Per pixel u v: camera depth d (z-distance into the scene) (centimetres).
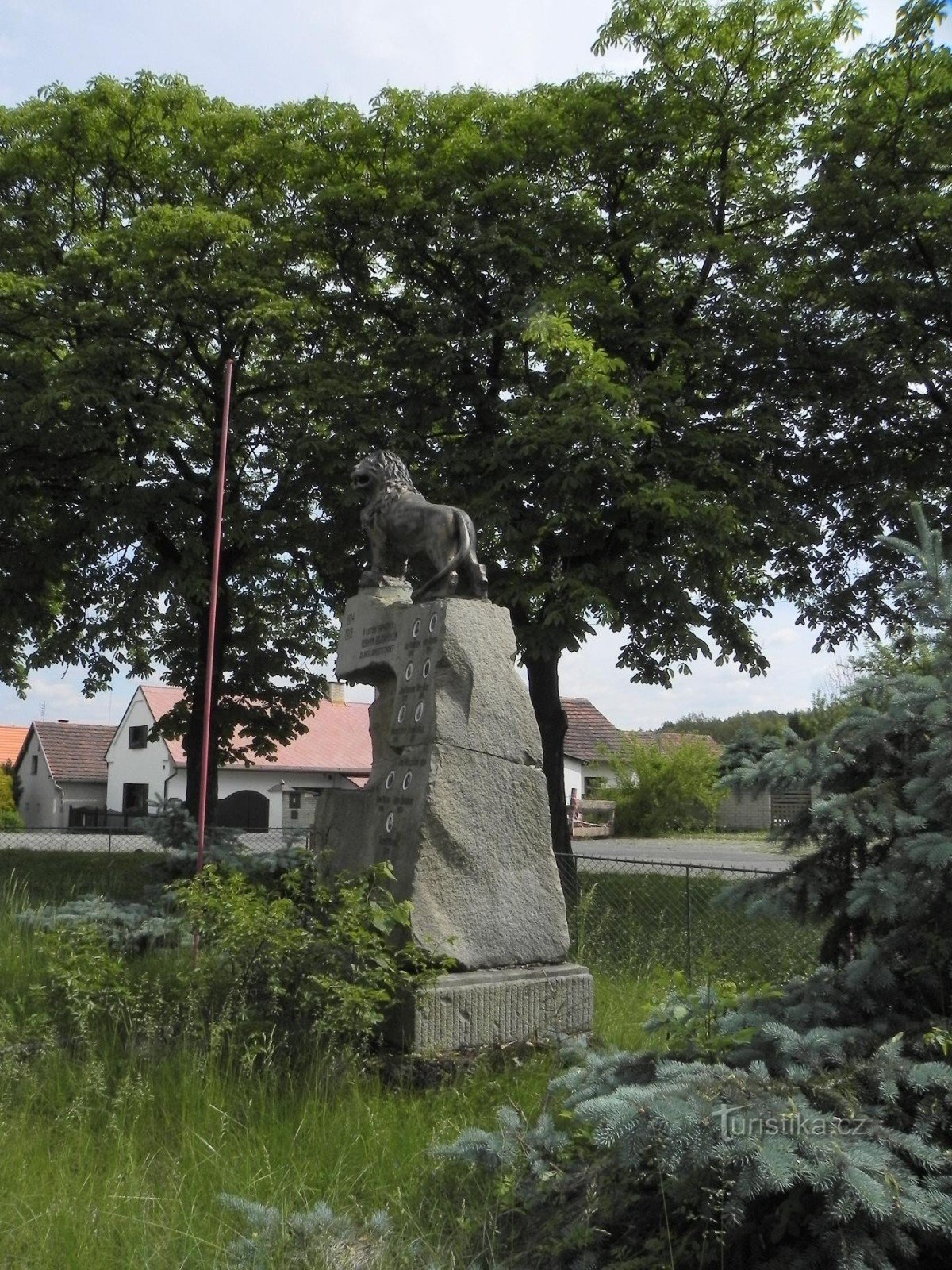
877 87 1591
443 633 713
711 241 1545
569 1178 415
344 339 1694
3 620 1789
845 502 1697
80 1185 455
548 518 1409
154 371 1684
